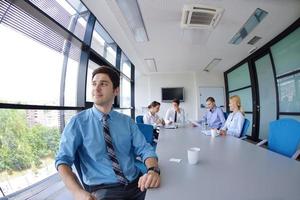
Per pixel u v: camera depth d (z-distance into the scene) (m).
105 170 1.19
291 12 3.06
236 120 3.09
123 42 4.31
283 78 4.16
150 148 1.33
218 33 3.81
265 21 3.37
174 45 4.51
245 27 3.60
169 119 4.92
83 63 3.00
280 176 1.05
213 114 4.48
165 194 0.87
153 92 7.89
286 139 1.89
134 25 3.43
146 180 0.97
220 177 1.06
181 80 7.90
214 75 7.82
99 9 2.89
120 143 1.29
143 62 6.15
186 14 2.92
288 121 1.95
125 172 1.24
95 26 3.43
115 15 3.06
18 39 1.90
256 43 4.45
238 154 1.55
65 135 1.16
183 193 0.88
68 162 1.08
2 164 1.74
